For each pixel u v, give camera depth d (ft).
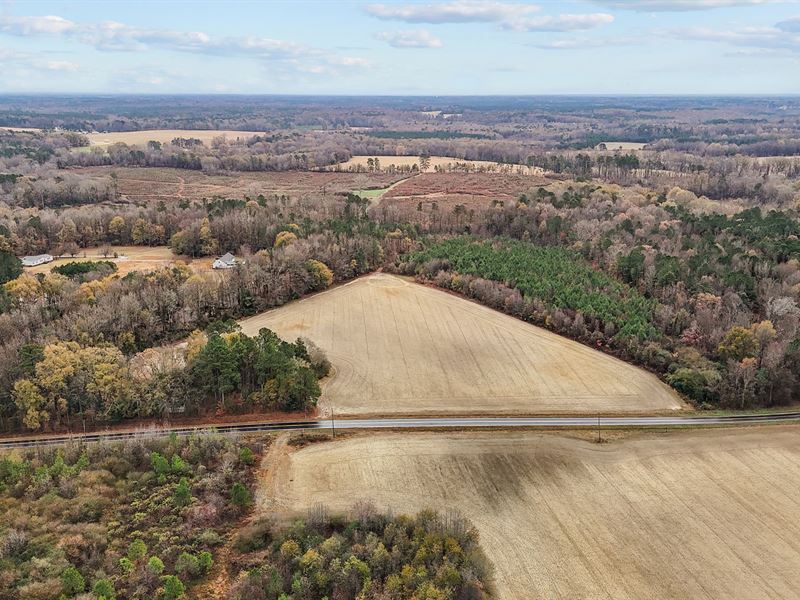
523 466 335.88
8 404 379.14
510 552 273.95
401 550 265.54
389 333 508.12
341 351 476.95
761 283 527.40
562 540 281.33
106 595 237.86
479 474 328.90
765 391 412.57
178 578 251.39
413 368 451.94
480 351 478.18
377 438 363.35
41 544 263.29
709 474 328.90
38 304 463.42
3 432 376.27
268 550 273.75
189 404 390.01
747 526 290.56
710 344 460.55
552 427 377.09
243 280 540.93
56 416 380.58
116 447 336.08
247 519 295.07
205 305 513.04
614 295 531.50
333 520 290.76
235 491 300.40
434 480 323.78
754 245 614.75
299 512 297.94
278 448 353.72
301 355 431.84
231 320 487.20
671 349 461.37
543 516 296.92
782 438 364.38
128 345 450.30
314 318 533.96
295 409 396.37
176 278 533.55
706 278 531.09
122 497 298.56
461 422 383.04
